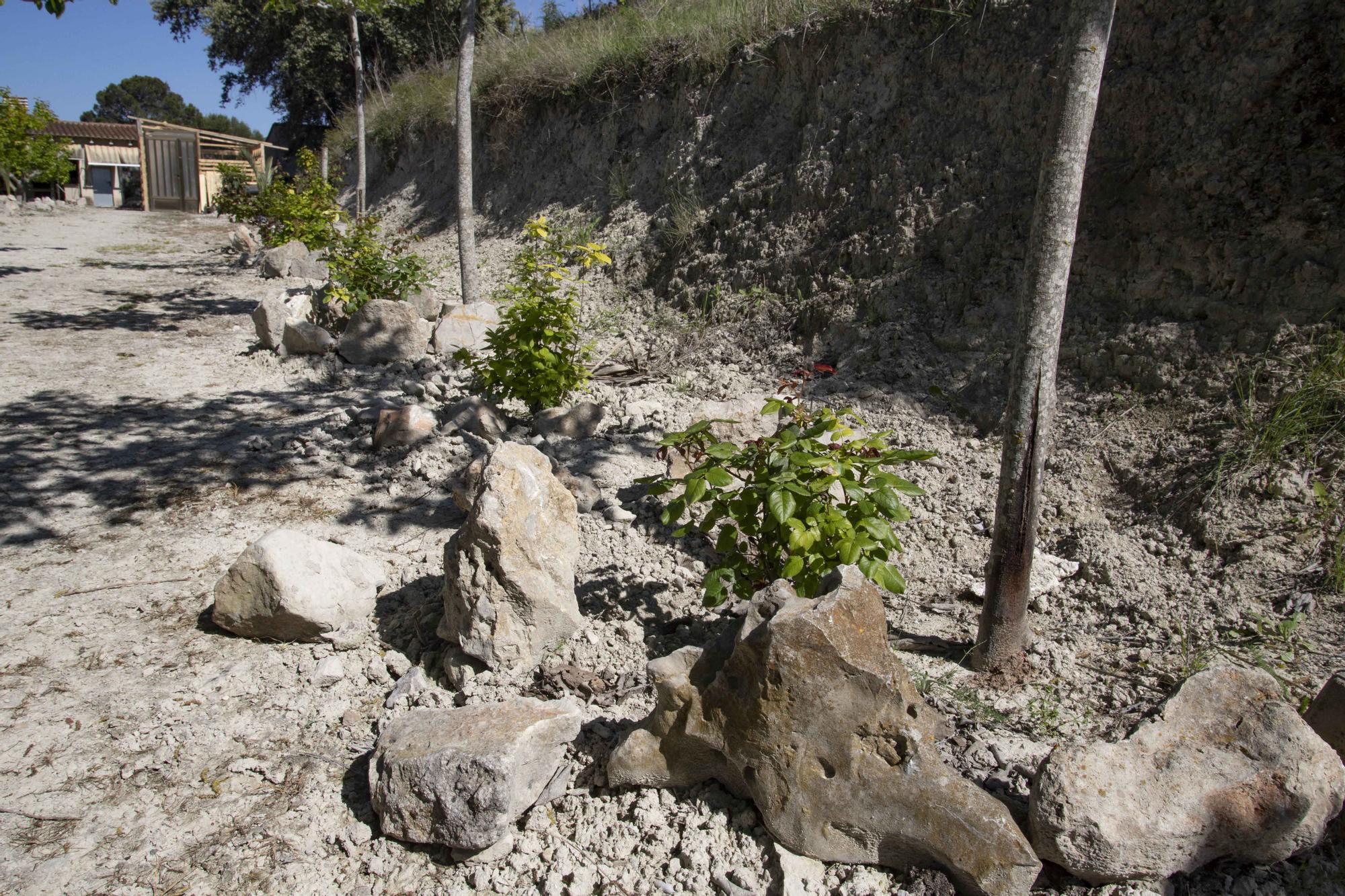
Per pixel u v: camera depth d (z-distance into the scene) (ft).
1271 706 8.32
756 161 26.76
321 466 18.29
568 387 19.86
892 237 21.34
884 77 23.44
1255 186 15.83
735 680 8.87
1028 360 10.37
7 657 12.18
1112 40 18.31
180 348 27.30
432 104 50.31
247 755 10.40
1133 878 7.96
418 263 28.99
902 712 8.35
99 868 8.81
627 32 35.22
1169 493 13.92
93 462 18.57
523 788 8.98
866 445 11.28
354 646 12.45
